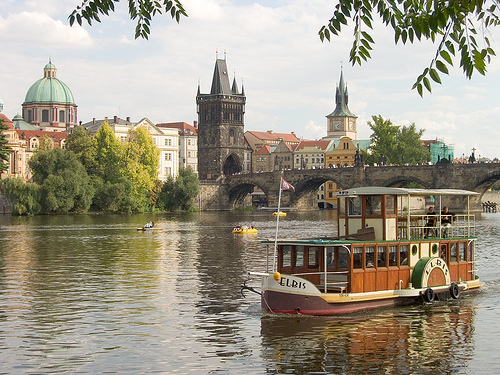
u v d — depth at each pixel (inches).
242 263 2849.4
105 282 2263.8
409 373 1196.5
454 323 1569.9
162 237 4384.8
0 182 7337.6
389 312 1680.6
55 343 1412.4
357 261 1691.7
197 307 1787.6
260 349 1353.3
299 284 1632.6
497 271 2522.1
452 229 2010.3
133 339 1443.2
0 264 2800.2
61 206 7352.4
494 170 7657.5
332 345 1378.0
